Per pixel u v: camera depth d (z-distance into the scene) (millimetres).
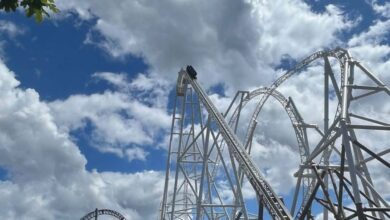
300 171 53156
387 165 46125
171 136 75062
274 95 75000
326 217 58312
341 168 48219
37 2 9578
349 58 55531
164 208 74562
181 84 75000
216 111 63125
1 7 9438
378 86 51469
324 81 59938
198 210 59969
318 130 66312
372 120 51688
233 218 63250
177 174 69500
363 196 50688
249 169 52000
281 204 46312
